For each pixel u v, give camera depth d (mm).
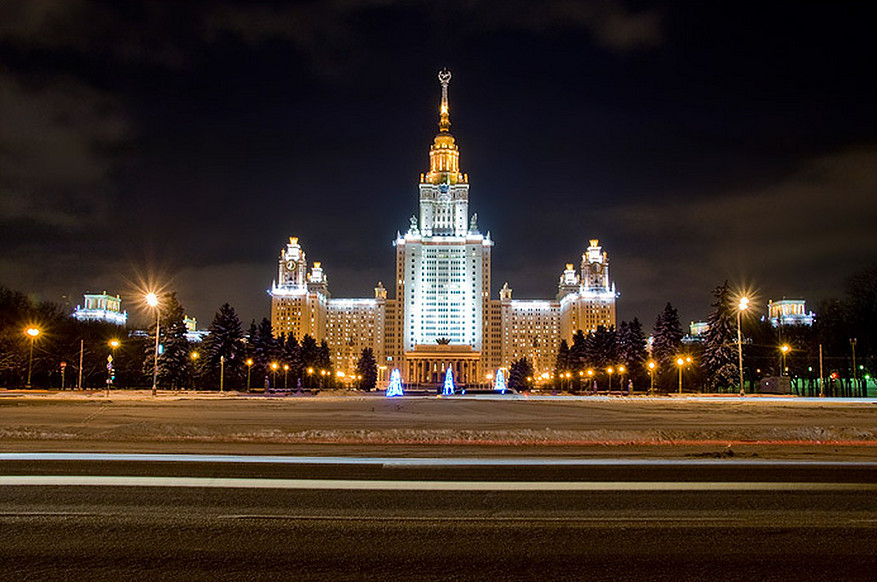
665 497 12289
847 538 9625
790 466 16094
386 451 18734
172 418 31594
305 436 21656
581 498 12180
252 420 30922
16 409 37500
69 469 14820
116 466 15297
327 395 90562
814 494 12633
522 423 30672
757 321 111625
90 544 9086
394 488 12984
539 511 11172
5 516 10523
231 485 13117
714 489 13047
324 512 11023
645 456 17891
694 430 25141
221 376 89625
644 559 8641
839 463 16625
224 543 9219
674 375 104438
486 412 41719
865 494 12656
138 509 11062
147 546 9031
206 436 21594
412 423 30031
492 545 9219
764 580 7914
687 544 9297
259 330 117500
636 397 75812
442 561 8523
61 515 10609
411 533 9805
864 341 75750
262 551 8875
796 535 9773
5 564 8227
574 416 36969
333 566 8297
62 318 104000
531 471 15086
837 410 43438
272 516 10719
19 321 90375
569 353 155750
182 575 7914
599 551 8969
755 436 22594
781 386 74688
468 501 11898
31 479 13531
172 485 13031
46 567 8133
